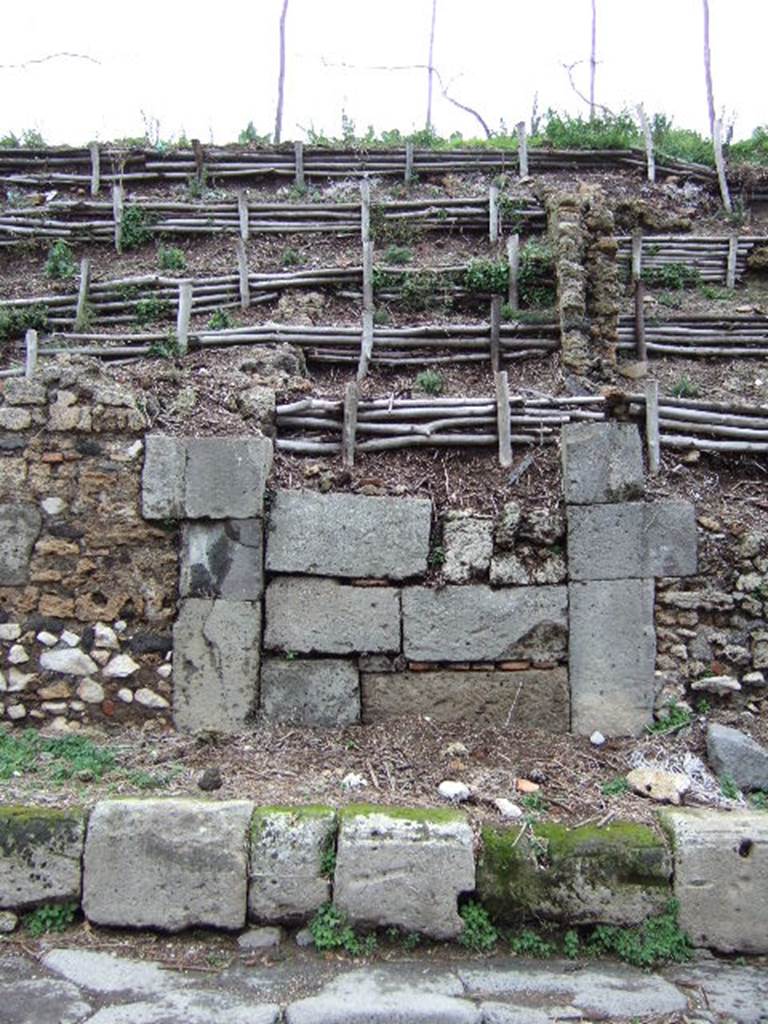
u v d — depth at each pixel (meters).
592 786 4.78
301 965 4.03
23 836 4.25
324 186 10.23
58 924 4.24
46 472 5.37
